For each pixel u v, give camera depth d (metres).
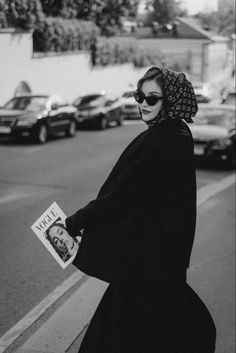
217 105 16.27
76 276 6.01
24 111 18.83
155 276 2.72
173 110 2.77
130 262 2.74
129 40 28.22
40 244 7.12
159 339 2.84
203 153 14.47
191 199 2.78
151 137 2.74
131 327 2.81
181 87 2.77
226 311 5.12
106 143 19.56
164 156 2.68
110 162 14.86
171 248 2.73
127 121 29.69
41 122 18.91
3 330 4.56
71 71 18.44
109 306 2.95
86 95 24.20
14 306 5.11
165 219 2.73
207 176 13.42
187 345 2.91
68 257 2.91
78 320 4.68
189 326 2.91
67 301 5.14
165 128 2.74
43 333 4.40
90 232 2.82
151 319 2.81
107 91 25.98
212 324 3.03
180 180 2.73
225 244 7.48
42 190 10.84
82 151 17.16
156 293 2.76
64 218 2.90
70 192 10.73
